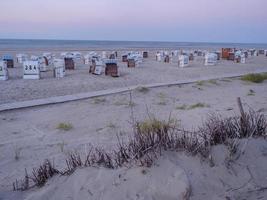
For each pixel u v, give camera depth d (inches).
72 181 155.5
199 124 307.1
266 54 2100.1
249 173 154.8
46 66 1031.6
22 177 200.5
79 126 328.8
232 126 196.5
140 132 175.3
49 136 295.7
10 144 273.4
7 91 565.3
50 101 454.6
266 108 382.6
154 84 629.3
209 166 155.2
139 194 137.9
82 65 1103.6
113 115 375.2
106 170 157.8
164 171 147.3
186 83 658.2
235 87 631.2
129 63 1067.9
